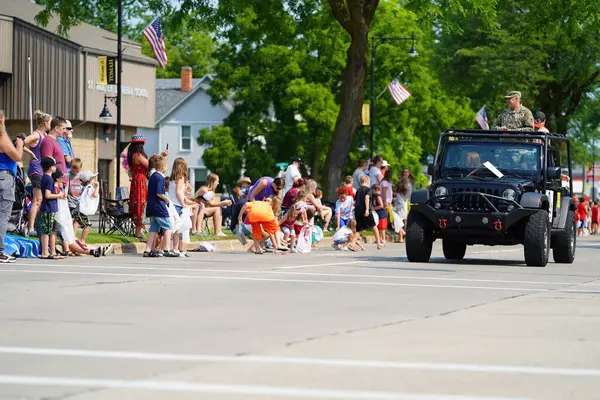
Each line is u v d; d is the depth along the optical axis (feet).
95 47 366.84
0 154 119.24
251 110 500.33
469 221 134.31
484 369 50.49
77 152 367.04
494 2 230.48
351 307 77.51
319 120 475.72
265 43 482.28
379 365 50.93
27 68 360.69
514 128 147.33
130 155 161.48
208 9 249.14
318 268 121.60
